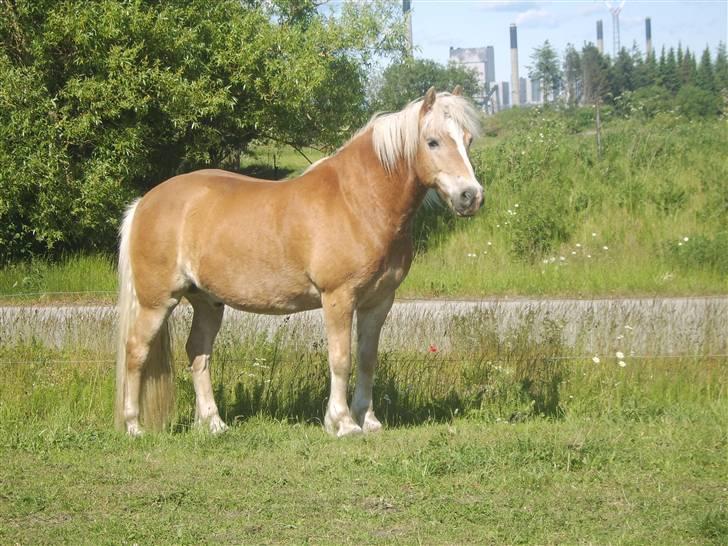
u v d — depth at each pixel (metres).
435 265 16.17
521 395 7.90
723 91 31.80
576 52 54.66
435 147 6.51
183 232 7.12
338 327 6.79
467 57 121.31
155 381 7.34
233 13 16.00
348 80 17.30
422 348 9.32
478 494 5.54
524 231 16.97
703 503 5.34
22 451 6.62
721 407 7.69
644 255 16.30
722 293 14.09
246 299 7.02
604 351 8.91
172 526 5.02
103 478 5.93
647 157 21.03
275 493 5.59
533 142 21.41
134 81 14.51
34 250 16.12
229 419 7.79
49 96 14.82
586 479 5.80
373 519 5.11
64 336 9.43
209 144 15.80
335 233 6.66
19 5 14.58
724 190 18.33
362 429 7.05
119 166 14.80
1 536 4.88
